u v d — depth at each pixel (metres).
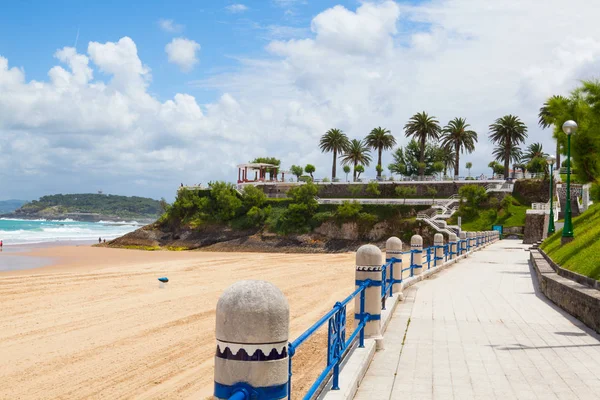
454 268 23.97
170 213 99.38
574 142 29.03
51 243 81.62
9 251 59.53
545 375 7.21
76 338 13.03
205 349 11.96
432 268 21.19
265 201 97.88
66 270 36.09
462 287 16.86
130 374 10.09
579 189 69.62
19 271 35.28
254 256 50.81
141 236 96.50
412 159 143.38
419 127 108.94
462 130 105.69
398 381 6.89
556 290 13.44
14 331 13.81
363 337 8.12
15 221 197.62
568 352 8.52
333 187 103.69
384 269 11.21
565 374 7.27
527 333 9.96
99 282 24.73
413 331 10.06
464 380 6.95
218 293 20.92
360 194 101.62
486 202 84.50
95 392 9.09
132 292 21.25
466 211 83.44
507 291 16.06
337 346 5.94
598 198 31.61
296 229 89.75
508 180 90.12
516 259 30.09
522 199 84.81
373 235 84.25
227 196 95.31
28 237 95.19
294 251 87.12
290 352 3.58
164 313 16.42
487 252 37.19
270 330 2.73
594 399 6.23
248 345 2.71
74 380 9.74
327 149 122.88
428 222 78.88
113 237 106.12
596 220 25.64
